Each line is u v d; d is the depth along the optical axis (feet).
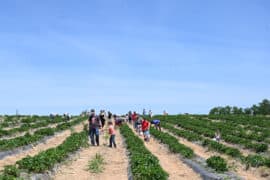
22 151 104.99
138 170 70.54
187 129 185.06
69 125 186.91
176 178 76.07
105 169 84.48
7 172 65.62
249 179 76.38
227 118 234.38
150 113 234.17
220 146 113.60
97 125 125.49
